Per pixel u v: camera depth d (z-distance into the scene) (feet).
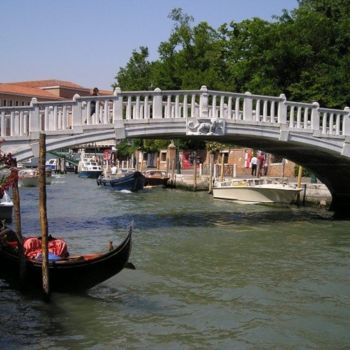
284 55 102.22
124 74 156.35
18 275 32.17
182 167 163.53
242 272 39.70
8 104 234.58
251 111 55.47
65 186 139.33
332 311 30.99
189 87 118.01
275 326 28.48
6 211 64.18
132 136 49.67
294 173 111.34
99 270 31.63
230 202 92.68
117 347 25.34
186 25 130.52
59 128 46.37
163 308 30.96
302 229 60.64
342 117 61.98
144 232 57.57
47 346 25.21
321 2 112.57
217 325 28.45
